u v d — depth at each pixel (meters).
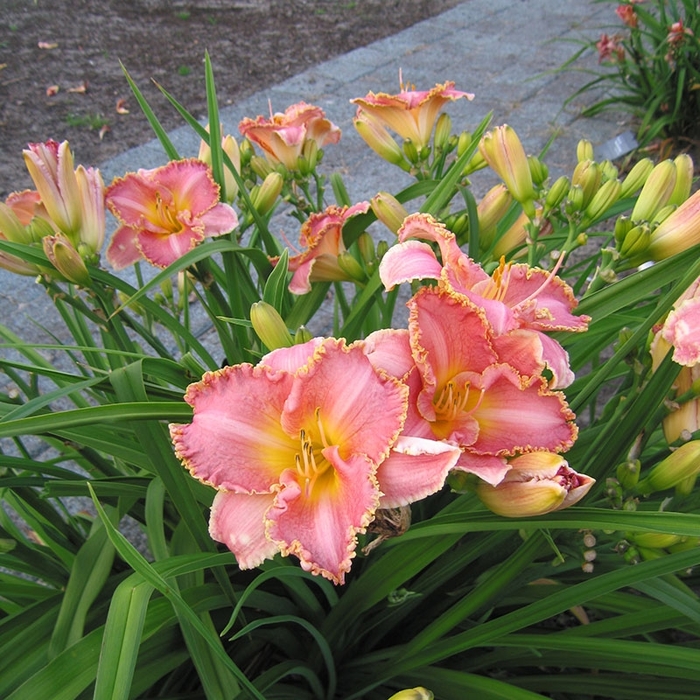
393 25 2.69
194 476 0.45
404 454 0.45
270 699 0.58
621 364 0.75
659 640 0.70
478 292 0.51
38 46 2.53
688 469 0.49
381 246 0.69
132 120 2.03
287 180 0.80
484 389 0.48
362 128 0.78
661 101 1.73
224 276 0.80
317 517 0.45
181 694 0.61
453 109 2.02
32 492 0.61
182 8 2.94
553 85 2.13
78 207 0.62
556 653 0.59
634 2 1.74
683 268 0.54
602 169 0.70
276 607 0.60
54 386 1.15
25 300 1.37
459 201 1.64
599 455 0.53
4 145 1.91
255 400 0.46
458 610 0.56
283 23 2.75
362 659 0.64
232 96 2.14
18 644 0.54
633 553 0.52
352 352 0.45
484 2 2.90
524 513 0.46
